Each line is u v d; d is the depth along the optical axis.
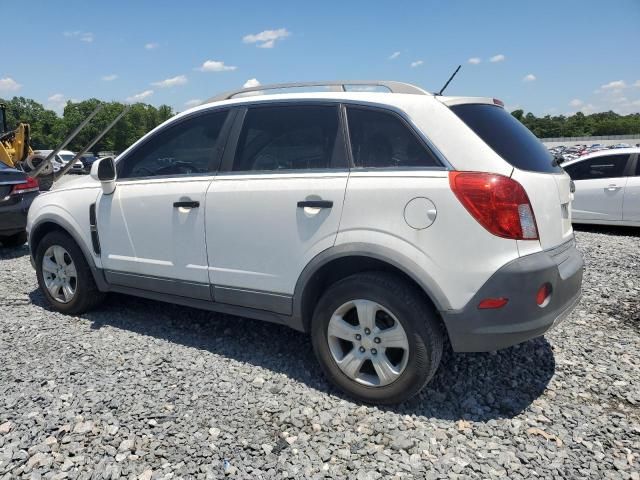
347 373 3.03
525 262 2.63
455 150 2.76
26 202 7.35
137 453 2.54
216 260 3.48
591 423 2.80
